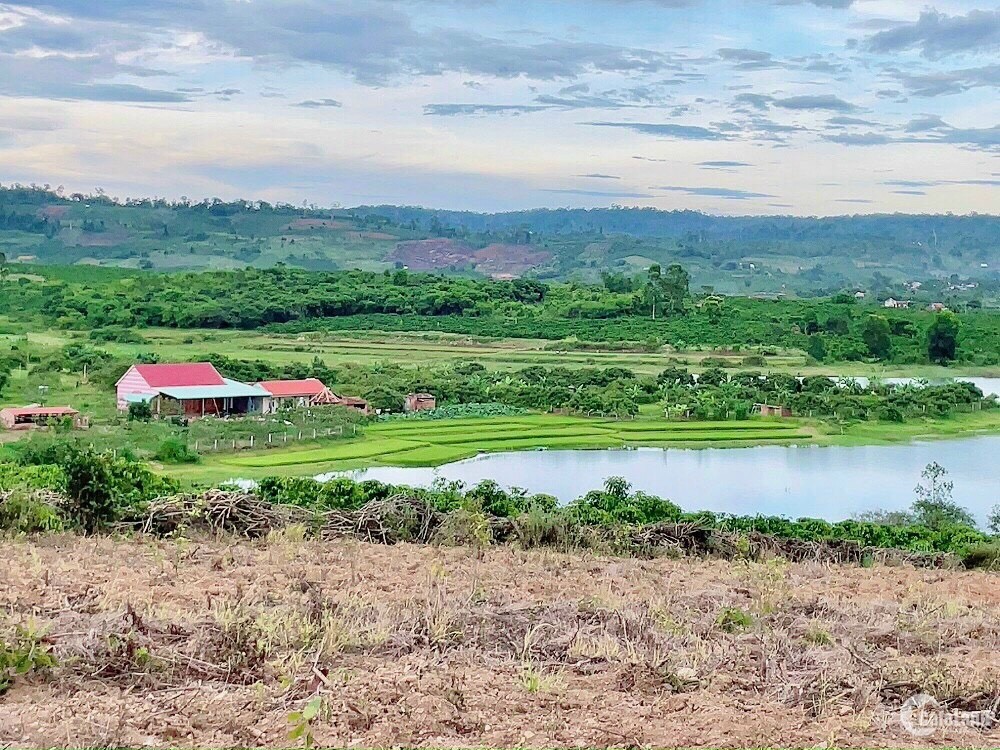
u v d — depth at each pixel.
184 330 98.56
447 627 9.21
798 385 72.44
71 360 67.81
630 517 19.06
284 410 55.75
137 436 44.31
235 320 102.38
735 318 114.69
